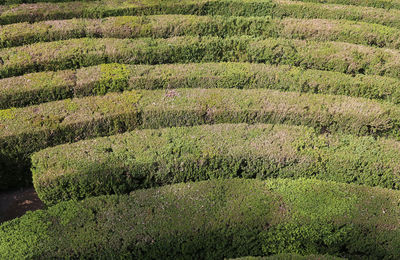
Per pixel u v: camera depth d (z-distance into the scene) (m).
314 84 11.74
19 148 9.55
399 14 15.33
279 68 12.16
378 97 11.88
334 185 8.69
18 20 13.61
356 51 12.77
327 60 12.59
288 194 8.39
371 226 7.91
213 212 7.96
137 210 8.01
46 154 9.08
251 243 7.87
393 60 12.57
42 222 7.75
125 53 12.21
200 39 12.84
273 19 14.10
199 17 13.83
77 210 8.00
